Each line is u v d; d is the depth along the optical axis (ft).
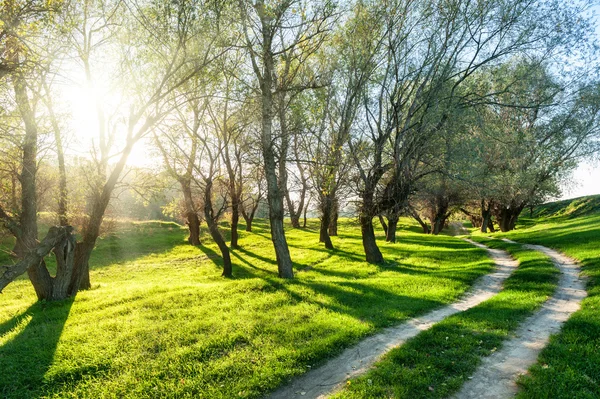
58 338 33.14
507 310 39.37
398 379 24.80
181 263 104.53
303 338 32.40
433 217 177.58
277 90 59.21
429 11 69.15
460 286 53.78
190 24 40.96
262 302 42.75
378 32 69.26
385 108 82.53
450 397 22.86
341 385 24.95
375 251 83.15
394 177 75.56
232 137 81.71
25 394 24.27
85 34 46.21
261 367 27.12
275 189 61.52
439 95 72.02
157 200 59.47
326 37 63.00
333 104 75.56
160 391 24.29
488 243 122.11
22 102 40.93
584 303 40.52
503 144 89.30
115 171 50.49
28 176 47.70
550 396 21.76
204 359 28.50
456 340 30.99
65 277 49.90
